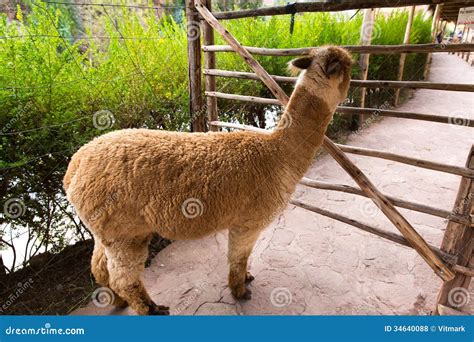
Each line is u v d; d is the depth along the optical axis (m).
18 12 2.48
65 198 2.88
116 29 3.11
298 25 5.79
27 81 2.42
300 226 3.61
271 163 2.04
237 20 4.77
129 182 1.80
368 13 5.82
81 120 2.79
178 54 3.77
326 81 1.98
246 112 5.04
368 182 2.47
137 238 2.03
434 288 2.76
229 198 1.94
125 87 3.14
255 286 2.75
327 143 2.48
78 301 2.64
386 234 2.74
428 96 9.24
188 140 2.05
